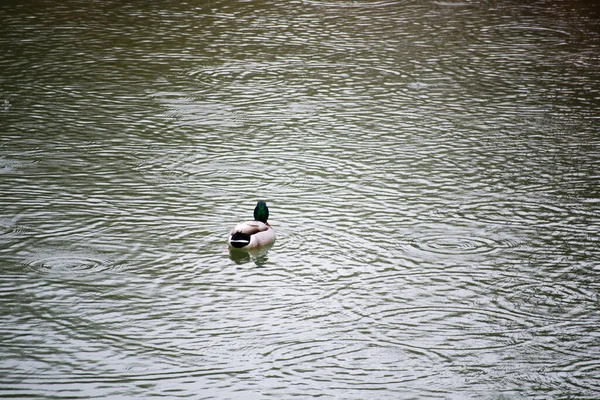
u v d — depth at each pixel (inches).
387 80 976.9
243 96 914.1
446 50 1098.1
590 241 600.4
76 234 598.9
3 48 1055.6
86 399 421.4
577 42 1141.1
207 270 557.0
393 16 1272.1
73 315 499.2
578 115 866.1
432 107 890.1
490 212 646.5
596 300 525.7
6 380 435.2
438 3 1364.4
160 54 1054.4
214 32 1162.0
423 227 621.9
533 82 972.6
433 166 735.7
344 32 1178.6
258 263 567.8
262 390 434.3
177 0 1336.1
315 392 433.7
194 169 720.3
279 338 482.6
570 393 435.8
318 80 973.8
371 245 593.9
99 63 1011.3
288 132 814.5
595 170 727.1
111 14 1240.2
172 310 508.4
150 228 611.5
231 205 652.7
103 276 544.1
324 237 605.0
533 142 792.3
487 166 735.7
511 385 442.3
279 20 1234.0
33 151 747.4
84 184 682.8
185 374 446.0
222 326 493.4
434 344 479.8
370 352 471.2
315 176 712.4
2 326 485.1
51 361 453.7
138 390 430.6
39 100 880.3
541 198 671.1
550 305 520.1
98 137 785.6
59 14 1229.7
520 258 576.4
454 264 568.4
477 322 502.0
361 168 730.2
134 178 698.2
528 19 1266.0
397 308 516.1
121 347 469.1
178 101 891.4
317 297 527.5
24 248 576.1
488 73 1004.6
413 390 437.4
